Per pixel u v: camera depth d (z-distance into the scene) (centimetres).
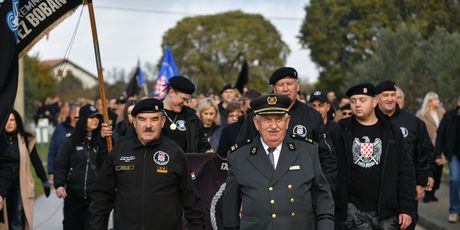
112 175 561
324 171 643
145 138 550
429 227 1157
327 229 513
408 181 695
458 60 2233
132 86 2367
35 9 682
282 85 650
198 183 785
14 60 662
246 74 1906
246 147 535
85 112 848
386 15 5562
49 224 1163
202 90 7794
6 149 791
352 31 5666
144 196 546
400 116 841
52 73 7200
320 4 6016
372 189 693
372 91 695
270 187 517
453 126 1141
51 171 1128
